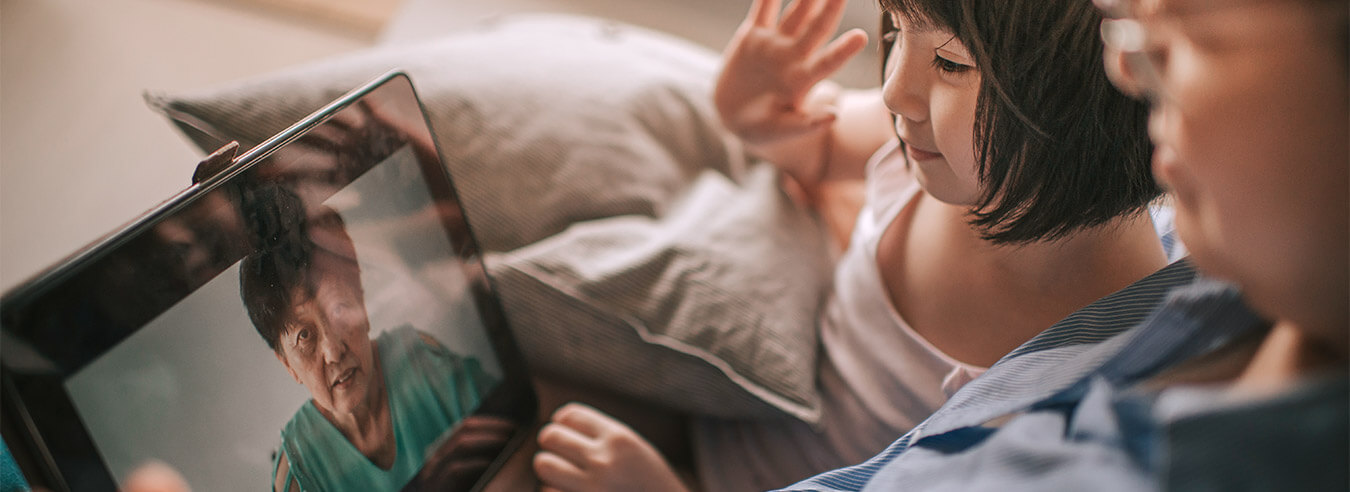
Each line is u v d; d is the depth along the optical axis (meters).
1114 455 0.31
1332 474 0.23
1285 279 0.24
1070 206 0.44
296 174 0.45
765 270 0.72
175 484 0.41
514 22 0.94
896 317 0.60
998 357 0.55
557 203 0.73
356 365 0.49
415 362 0.53
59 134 0.91
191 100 0.68
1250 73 0.22
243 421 0.43
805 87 0.67
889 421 0.62
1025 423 0.36
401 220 0.51
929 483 0.38
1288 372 0.28
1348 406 0.23
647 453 0.63
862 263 0.64
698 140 0.83
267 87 0.70
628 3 1.18
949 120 0.44
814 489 0.45
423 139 0.53
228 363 0.42
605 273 0.67
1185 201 0.26
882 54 0.51
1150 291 0.42
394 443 0.52
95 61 1.01
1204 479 0.26
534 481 0.65
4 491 0.51
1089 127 0.40
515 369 0.63
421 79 0.74
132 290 0.38
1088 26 0.37
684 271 0.69
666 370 0.67
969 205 0.48
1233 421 0.25
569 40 0.87
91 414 0.38
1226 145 0.23
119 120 0.94
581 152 0.75
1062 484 0.31
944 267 0.56
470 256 0.58
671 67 0.88
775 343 0.67
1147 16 0.25
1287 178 0.22
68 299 0.37
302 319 0.46
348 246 0.48
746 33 0.68
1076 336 0.42
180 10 1.10
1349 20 0.21
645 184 0.76
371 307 0.50
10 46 1.00
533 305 0.66
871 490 0.42
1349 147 0.21
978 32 0.39
